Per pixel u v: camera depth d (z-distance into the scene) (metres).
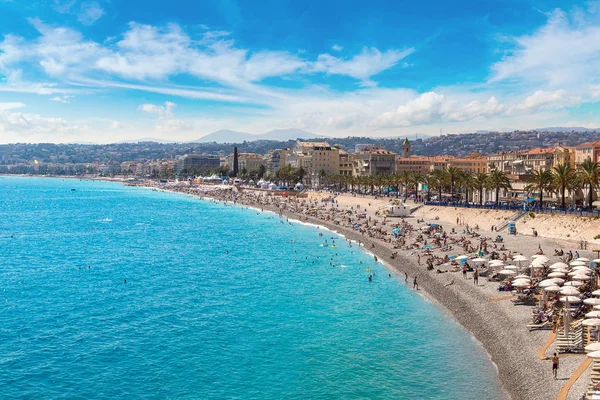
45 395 47.69
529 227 121.75
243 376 51.47
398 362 54.06
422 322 66.56
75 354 56.75
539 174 129.75
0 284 88.31
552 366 47.25
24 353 56.94
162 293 82.19
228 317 69.50
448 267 91.31
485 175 162.62
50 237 153.62
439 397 46.34
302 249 126.94
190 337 61.91
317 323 66.75
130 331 63.97
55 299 78.44
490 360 53.75
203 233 161.62
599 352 42.25
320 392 47.91
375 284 87.56
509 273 74.38
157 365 54.06
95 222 197.88
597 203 129.88
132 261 111.56
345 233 152.00
